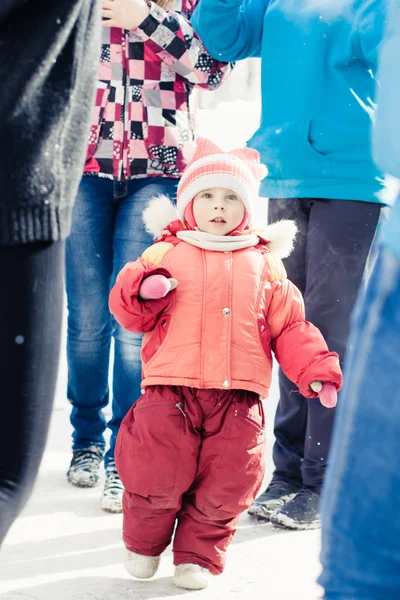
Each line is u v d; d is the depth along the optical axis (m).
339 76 4.16
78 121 1.70
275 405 6.25
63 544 3.63
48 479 4.75
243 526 4.07
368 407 1.58
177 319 3.24
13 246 1.57
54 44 1.63
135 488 3.12
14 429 1.60
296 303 3.40
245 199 3.53
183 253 3.40
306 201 4.28
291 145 4.20
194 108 4.56
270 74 4.37
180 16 4.38
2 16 1.58
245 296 3.31
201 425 3.17
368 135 4.10
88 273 4.56
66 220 1.66
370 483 1.57
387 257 1.61
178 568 3.14
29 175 1.57
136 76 4.37
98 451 4.77
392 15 1.70
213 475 3.14
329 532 1.63
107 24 4.26
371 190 4.11
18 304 1.58
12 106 1.56
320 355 3.26
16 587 3.08
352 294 4.14
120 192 4.39
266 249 3.54
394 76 1.65
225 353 3.19
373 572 1.57
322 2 4.24
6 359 1.58
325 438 4.10
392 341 1.56
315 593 3.09
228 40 4.47
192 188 3.54
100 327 4.69
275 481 4.38
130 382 4.46
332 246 4.13
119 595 3.03
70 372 4.77
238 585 3.17
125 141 4.35
